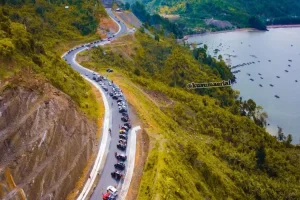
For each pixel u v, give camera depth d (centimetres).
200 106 14612
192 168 8931
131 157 8206
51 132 7012
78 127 7994
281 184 11994
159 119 10800
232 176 10756
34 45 9900
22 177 6178
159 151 8281
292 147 15925
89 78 13288
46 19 18612
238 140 13750
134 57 18800
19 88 6994
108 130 9219
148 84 14800
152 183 7144
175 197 6894
